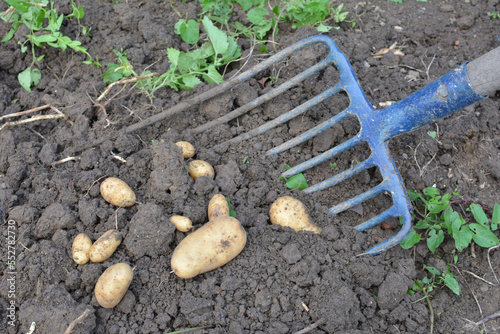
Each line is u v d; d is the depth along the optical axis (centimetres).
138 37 93
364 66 91
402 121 70
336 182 75
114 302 63
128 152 78
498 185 80
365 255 70
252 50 89
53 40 85
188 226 68
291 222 71
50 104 83
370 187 78
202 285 65
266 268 67
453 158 82
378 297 67
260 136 81
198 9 99
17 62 89
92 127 81
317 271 67
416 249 74
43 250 67
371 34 96
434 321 68
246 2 93
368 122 73
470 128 82
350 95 75
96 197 73
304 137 78
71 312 63
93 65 89
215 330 63
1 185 74
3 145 77
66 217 69
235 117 82
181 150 73
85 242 66
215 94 80
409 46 96
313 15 92
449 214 72
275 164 79
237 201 75
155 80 86
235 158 79
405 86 88
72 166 77
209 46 87
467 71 63
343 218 76
